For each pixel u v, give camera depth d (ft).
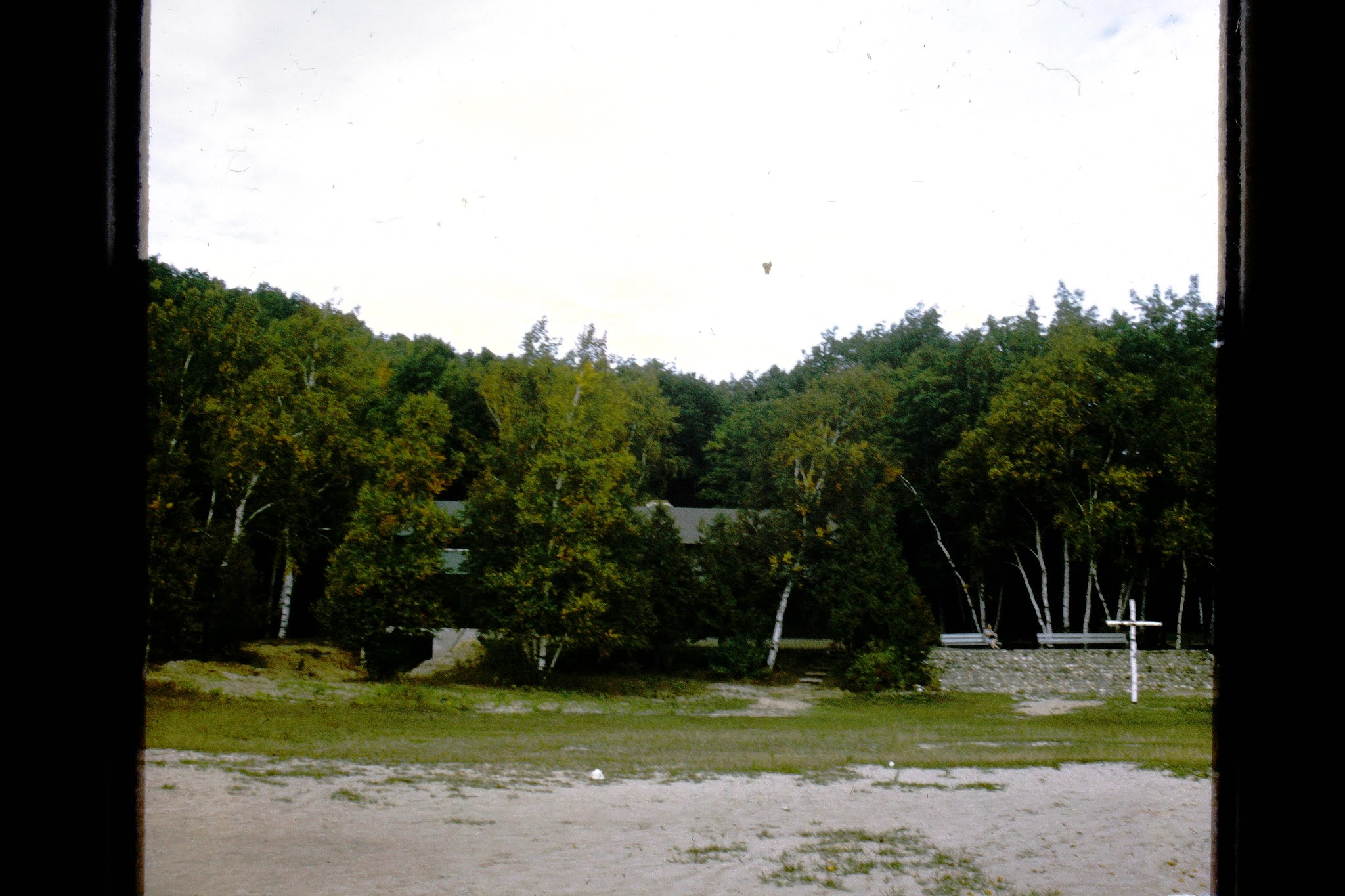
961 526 135.54
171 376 96.17
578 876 24.94
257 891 22.04
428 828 30.22
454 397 164.04
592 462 101.45
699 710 83.92
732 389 238.07
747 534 118.62
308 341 109.60
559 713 76.48
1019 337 148.66
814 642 134.72
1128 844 29.78
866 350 189.26
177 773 37.04
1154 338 124.88
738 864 26.61
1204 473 110.42
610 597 103.19
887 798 38.14
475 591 102.32
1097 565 130.11
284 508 106.63
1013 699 94.84
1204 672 99.66
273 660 94.73
